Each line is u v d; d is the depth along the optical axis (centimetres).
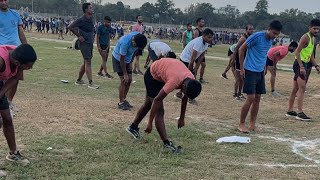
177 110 906
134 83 1254
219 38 6512
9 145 524
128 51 833
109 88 1128
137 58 1453
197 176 520
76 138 641
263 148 664
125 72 841
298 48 884
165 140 617
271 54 1190
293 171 559
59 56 1903
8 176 487
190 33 1446
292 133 782
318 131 804
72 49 2353
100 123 745
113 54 862
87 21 1070
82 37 1069
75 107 852
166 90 568
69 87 1093
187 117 851
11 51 466
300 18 8350
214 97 1109
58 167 522
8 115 510
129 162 555
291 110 933
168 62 594
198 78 1459
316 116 948
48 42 3006
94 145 611
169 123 782
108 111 843
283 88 1398
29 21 5353
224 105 1012
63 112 801
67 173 506
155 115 611
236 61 1074
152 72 615
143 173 521
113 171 518
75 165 531
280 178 530
